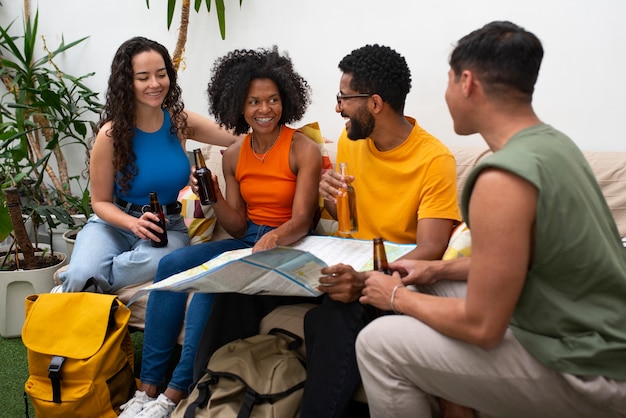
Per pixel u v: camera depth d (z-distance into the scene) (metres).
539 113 2.10
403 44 2.29
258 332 1.80
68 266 2.15
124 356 1.91
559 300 1.10
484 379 1.20
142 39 2.12
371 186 1.83
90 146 2.98
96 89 3.19
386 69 1.66
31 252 2.61
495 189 1.04
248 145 2.06
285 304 1.88
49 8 3.20
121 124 2.09
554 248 1.06
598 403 1.10
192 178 2.00
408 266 1.50
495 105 1.15
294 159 2.00
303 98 2.08
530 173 1.02
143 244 2.11
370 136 1.77
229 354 1.63
